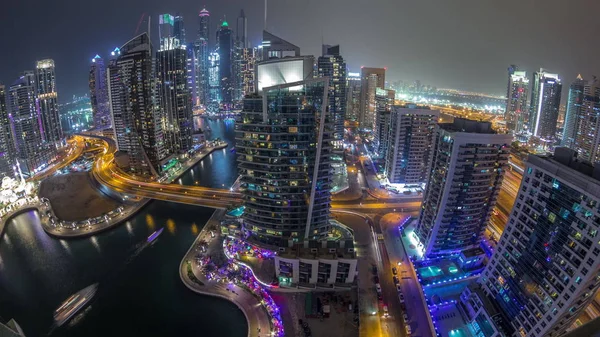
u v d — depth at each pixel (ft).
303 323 400.26
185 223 643.04
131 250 559.38
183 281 471.21
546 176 319.47
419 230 535.19
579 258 280.72
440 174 467.93
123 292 463.01
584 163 304.71
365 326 394.11
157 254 546.26
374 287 453.17
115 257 540.93
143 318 419.74
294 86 450.71
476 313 390.63
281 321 403.95
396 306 423.64
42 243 585.22
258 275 473.67
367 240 558.97
